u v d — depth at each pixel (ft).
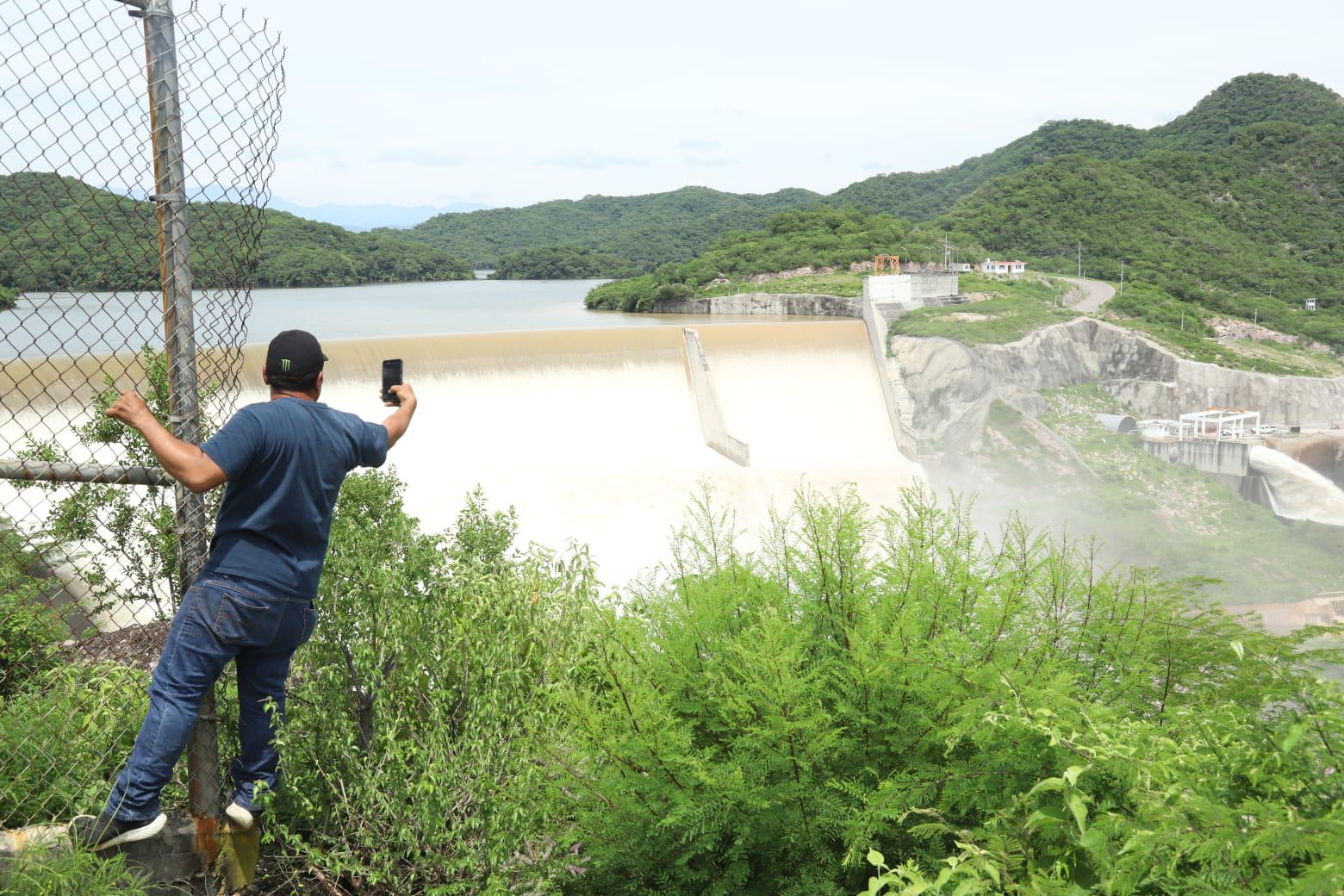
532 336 140.26
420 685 13.51
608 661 11.69
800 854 11.18
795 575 13.05
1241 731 8.16
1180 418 363.97
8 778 13.21
